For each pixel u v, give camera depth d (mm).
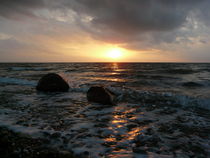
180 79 15461
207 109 6332
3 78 15344
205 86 11648
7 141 3133
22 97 8141
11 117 4941
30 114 5320
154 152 2984
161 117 5230
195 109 6324
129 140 3480
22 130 3834
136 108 6320
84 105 6652
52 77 9922
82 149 3010
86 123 4523
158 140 3518
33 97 8164
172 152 3004
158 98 7734
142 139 3551
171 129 4191
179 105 6836
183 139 3598
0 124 4230
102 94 7070
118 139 3520
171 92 9141
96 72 26453
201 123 4691
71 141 3338
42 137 3473
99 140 3436
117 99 7812
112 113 5598
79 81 14062
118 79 15781
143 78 16656
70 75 20562
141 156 2822
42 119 4812
